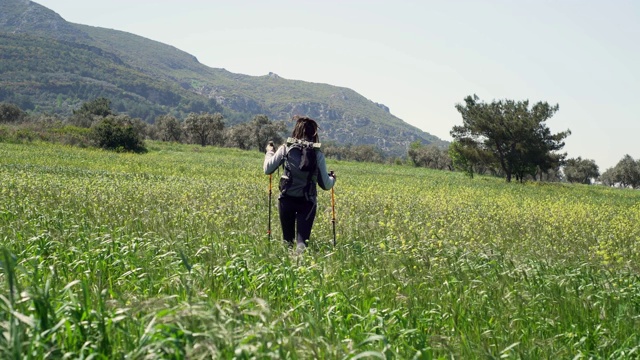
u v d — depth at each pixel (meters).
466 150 61.38
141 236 8.59
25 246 7.17
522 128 58.78
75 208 12.04
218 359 2.80
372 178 39.84
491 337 4.32
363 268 6.58
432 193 27.44
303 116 8.18
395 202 17.30
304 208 8.00
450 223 12.99
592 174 134.12
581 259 8.81
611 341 4.38
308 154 7.91
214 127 133.75
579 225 14.66
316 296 5.02
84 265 6.07
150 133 133.38
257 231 9.59
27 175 21.36
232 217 11.11
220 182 24.70
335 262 6.76
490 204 21.23
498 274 6.18
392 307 5.05
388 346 3.12
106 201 13.27
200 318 3.09
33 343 3.03
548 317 5.10
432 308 5.09
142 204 13.03
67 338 3.39
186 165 39.91
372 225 11.15
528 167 61.34
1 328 3.04
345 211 13.59
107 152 55.00
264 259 6.60
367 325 4.17
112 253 6.52
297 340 3.25
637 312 5.47
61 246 7.14
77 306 3.62
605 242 11.13
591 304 5.40
